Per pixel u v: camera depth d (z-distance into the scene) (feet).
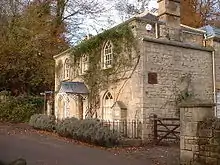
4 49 86.48
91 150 39.17
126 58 56.49
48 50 95.71
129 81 55.47
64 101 73.67
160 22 56.65
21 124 70.38
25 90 93.20
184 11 101.71
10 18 87.81
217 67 61.16
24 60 90.74
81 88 67.41
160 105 53.62
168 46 56.08
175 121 54.34
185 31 59.72
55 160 31.73
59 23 104.37
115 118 55.98
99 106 63.57
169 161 33.45
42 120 59.82
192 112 30.22
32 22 94.12
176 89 55.77
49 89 94.99
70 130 48.80
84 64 70.85
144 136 51.16
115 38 59.21
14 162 25.63
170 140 50.78
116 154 37.45
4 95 79.36
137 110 52.95
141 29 54.85
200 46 59.93
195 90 57.88
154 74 53.93
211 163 27.91
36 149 37.42
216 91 60.34
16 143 41.27
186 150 30.58
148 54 53.88
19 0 92.07
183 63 57.26
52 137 50.01
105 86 61.93
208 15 102.89
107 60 62.39
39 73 92.94
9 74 90.27
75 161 31.86
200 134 29.22
